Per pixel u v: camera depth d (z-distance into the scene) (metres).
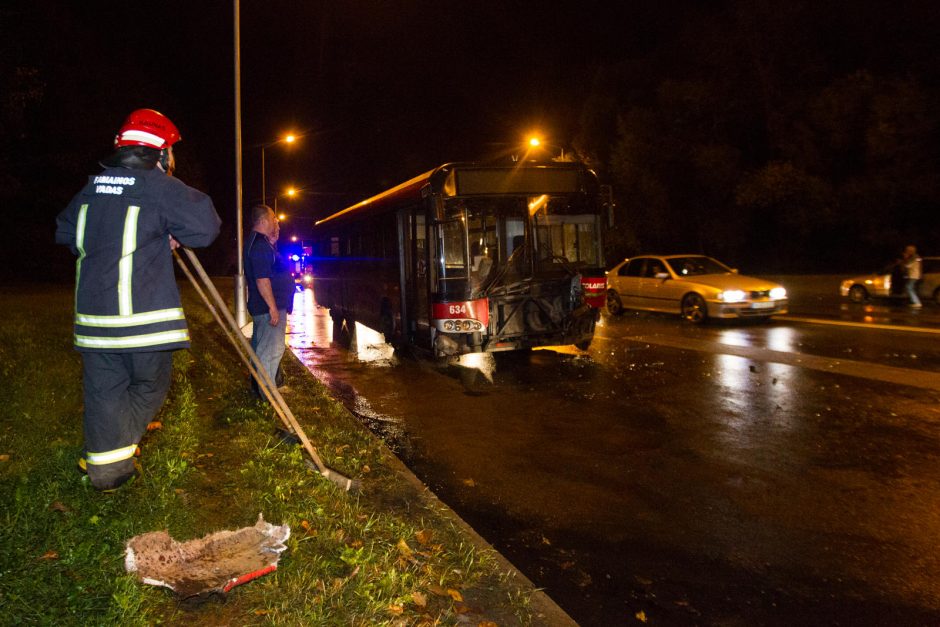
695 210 32.59
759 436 6.91
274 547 3.63
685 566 4.29
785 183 27.25
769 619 3.72
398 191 12.30
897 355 11.09
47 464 4.43
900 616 3.73
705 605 3.86
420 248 11.14
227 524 4.03
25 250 36.50
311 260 21.42
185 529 3.87
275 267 6.98
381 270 13.06
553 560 4.37
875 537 4.65
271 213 6.95
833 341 12.77
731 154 29.78
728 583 4.09
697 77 31.33
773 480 5.71
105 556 3.38
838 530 4.77
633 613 3.78
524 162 10.53
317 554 3.72
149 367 3.69
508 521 4.96
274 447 5.43
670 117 31.55
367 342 14.75
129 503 4.00
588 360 11.41
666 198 31.84
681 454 6.41
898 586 4.04
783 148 28.17
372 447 5.92
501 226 10.39
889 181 24.50
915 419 7.40
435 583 3.61
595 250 11.08
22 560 3.25
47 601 2.99
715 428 7.22
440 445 6.80
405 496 4.86
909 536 4.66
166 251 3.66
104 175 3.59
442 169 10.16
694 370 10.30
